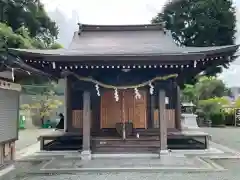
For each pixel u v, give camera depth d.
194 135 11.94
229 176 7.77
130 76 10.75
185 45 30.00
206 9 28.05
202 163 9.49
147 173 8.20
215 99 30.44
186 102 30.38
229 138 17.69
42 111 27.06
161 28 15.04
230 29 28.20
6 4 27.53
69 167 8.99
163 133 10.52
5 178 7.71
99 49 11.91
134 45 13.00
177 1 30.27
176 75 10.48
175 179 7.46
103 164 9.39
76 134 12.13
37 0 30.86
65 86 13.27
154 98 12.81
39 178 7.69
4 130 8.16
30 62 9.89
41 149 12.06
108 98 12.83
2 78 8.05
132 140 11.10
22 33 24.14
